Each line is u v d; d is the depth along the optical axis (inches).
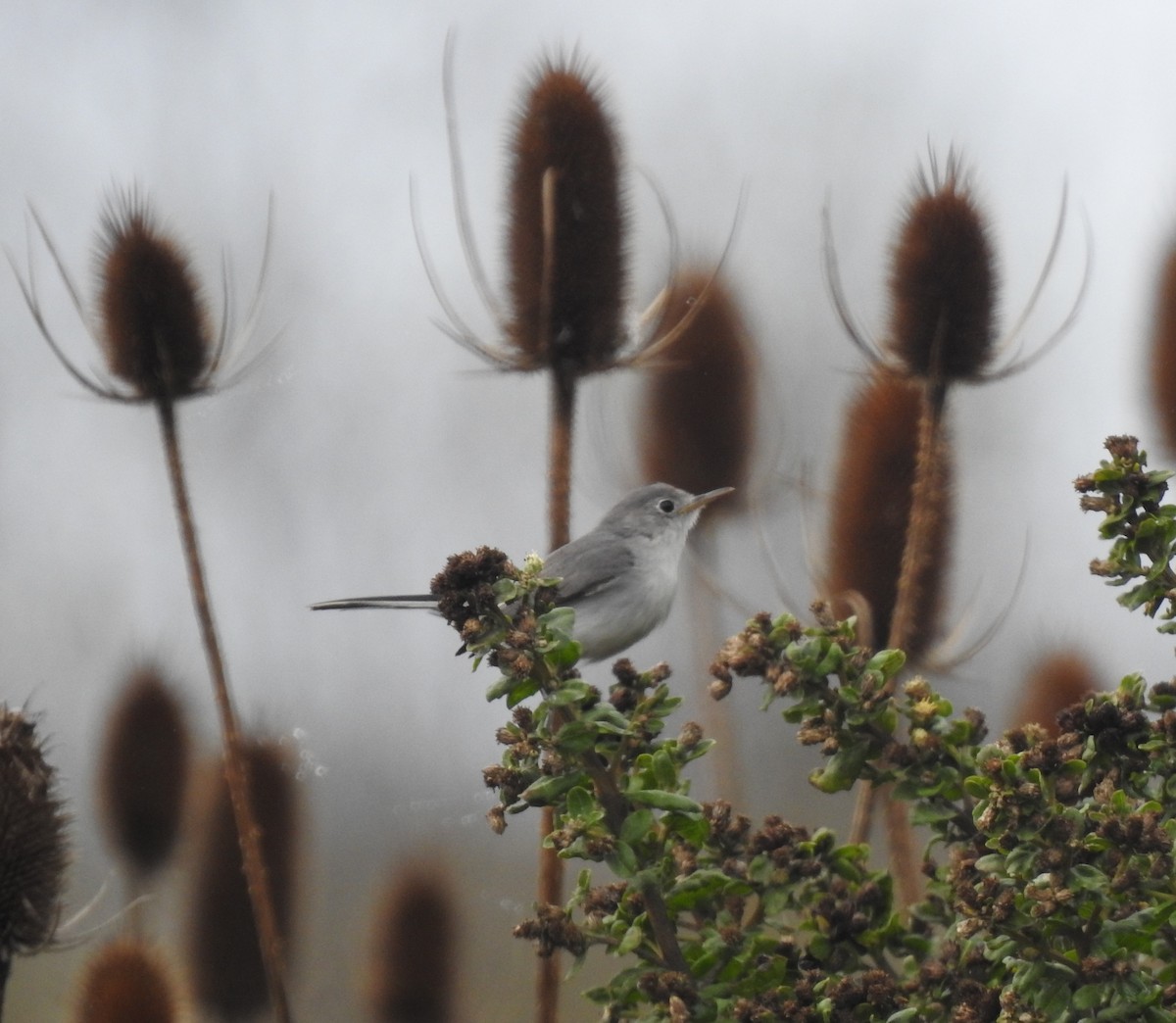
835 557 249.4
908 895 246.5
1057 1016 241.8
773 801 259.8
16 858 243.9
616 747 243.1
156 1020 246.7
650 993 242.7
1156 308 250.5
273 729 249.9
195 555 247.0
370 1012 249.9
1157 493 242.8
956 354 247.1
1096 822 242.1
